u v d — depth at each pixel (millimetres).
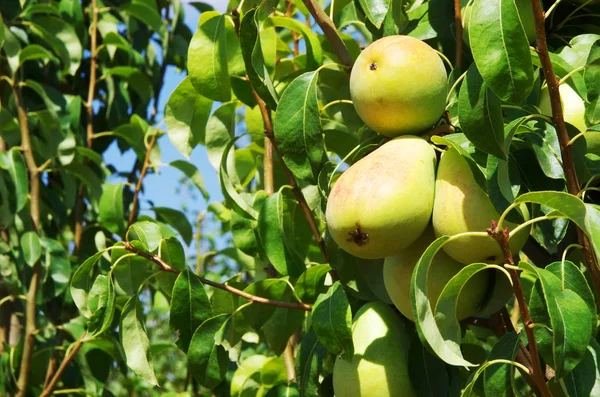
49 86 1680
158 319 3436
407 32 1092
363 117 930
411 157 885
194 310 1021
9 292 1616
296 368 1054
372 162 888
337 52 1037
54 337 1620
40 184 1698
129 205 1777
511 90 837
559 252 1010
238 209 1079
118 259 1036
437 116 920
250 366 1326
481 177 859
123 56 1868
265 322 1112
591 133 958
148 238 1076
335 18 1190
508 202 852
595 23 1085
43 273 1554
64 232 1812
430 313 843
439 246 837
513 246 873
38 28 1607
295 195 1082
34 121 1661
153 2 1749
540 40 838
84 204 1813
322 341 942
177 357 3461
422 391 953
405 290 917
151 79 1870
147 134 1606
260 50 989
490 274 917
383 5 1013
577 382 853
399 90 898
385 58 903
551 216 820
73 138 1607
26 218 1568
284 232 1121
